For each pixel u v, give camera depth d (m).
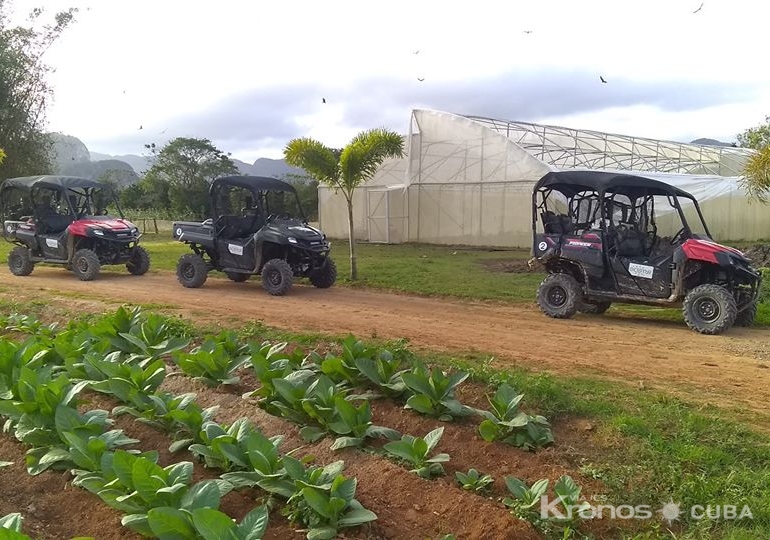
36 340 6.45
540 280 14.04
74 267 14.16
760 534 3.51
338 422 4.58
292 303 11.22
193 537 2.96
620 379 6.55
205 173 43.75
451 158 25.22
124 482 3.43
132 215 39.28
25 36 31.67
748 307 9.53
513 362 7.12
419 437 4.83
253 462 3.68
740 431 4.94
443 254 21.22
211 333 8.02
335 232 29.42
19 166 32.28
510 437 4.70
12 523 2.95
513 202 23.61
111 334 6.60
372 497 3.89
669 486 4.03
